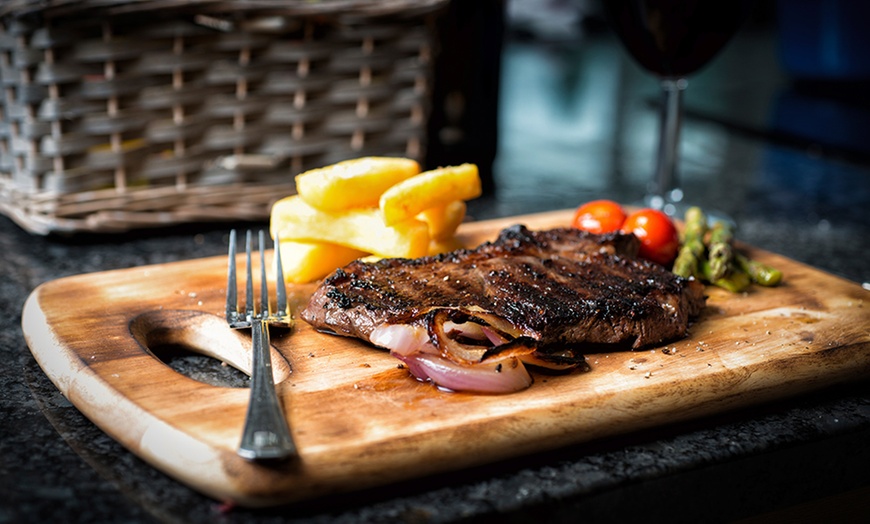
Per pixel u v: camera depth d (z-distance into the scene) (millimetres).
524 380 509
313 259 626
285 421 469
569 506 470
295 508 459
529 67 1595
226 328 570
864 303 614
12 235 735
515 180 911
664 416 515
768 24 2242
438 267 587
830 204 872
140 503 457
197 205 730
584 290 563
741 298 621
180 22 690
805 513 519
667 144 804
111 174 708
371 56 742
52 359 535
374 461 464
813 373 542
